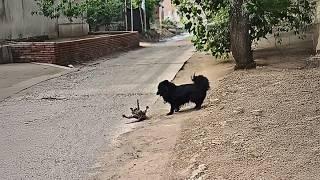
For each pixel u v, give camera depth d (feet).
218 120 15.83
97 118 19.07
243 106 16.99
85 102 22.22
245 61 25.62
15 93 25.00
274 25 32.12
